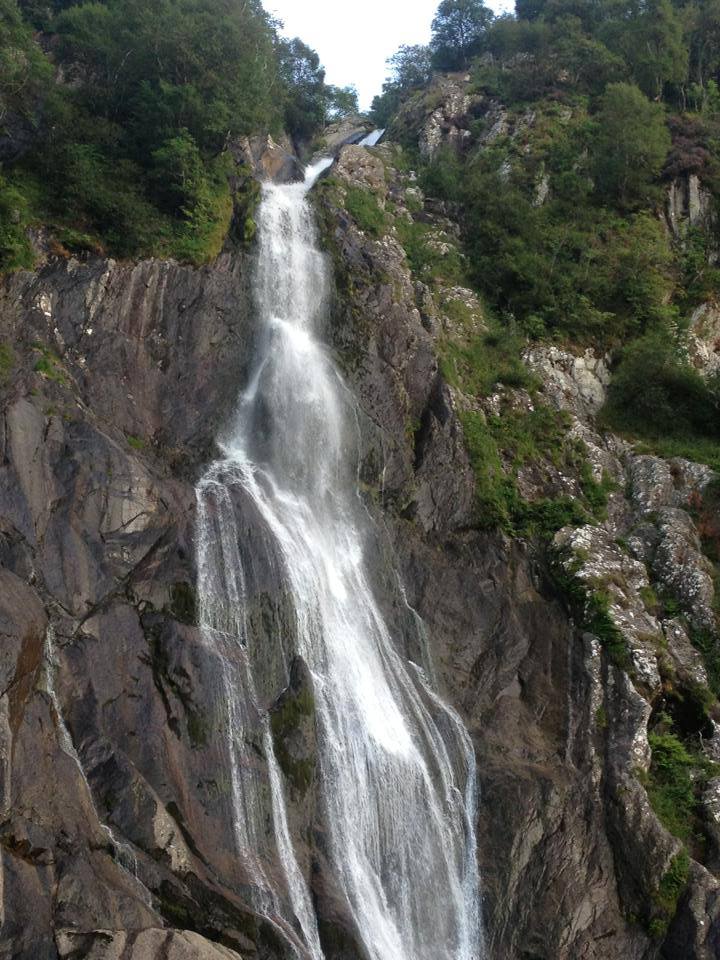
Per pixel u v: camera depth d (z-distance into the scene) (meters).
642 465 37.38
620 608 31.91
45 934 17.30
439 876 26.23
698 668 31.39
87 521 25.02
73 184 33.62
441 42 70.12
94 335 31.02
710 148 50.41
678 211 48.41
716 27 56.75
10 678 20.17
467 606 32.16
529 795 27.91
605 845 27.75
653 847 27.16
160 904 19.52
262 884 21.95
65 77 42.06
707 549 35.00
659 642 31.45
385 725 27.81
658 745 29.92
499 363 39.91
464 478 34.91
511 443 36.97
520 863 26.81
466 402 37.28
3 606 21.36
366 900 24.23
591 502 36.12
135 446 29.80
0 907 16.83
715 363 42.59
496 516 34.19
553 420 38.50
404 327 37.81
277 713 25.42
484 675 30.91
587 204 48.50
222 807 22.77
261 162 46.88
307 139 61.19
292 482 32.56
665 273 45.94
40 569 23.67
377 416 35.56
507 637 31.75
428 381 36.91
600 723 29.84
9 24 36.56
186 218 36.59
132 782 21.39
